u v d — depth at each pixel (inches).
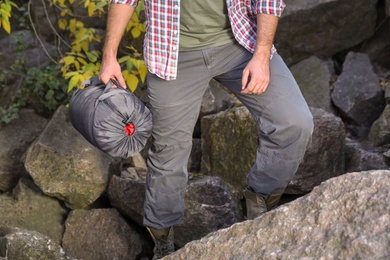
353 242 94.1
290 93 124.3
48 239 136.7
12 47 215.3
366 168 168.9
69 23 209.5
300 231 100.3
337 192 102.5
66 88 195.8
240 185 170.2
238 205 164.9
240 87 128.9
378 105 195.8
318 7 197.9
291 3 198.2
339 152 167.6
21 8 205.9
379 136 182.2
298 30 199.6
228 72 129.4
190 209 155.7
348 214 98.9
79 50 193.5
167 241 144.0
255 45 123.0
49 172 168.9
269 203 133.2
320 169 165.3
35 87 197.9
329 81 198.8
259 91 121.3
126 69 184.5
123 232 164.7
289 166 126.7
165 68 127.5
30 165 169.5
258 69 120.4
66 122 175.9
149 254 166.7
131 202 163.9
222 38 127.6
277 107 123.7
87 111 124.0
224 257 103.9
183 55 129.2
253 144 166.1
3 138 188.2
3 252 133.5
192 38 127.9
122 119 122.4
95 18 211.2
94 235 165.2
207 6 125.0
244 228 105.8
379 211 97.0
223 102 186.9
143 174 175.8
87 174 167.9
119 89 125.0
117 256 162.7
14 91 203.2
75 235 166.2
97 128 122.0
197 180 160.2
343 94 195.6
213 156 174.6
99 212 167.2
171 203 138.6
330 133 165.8
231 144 170.6
